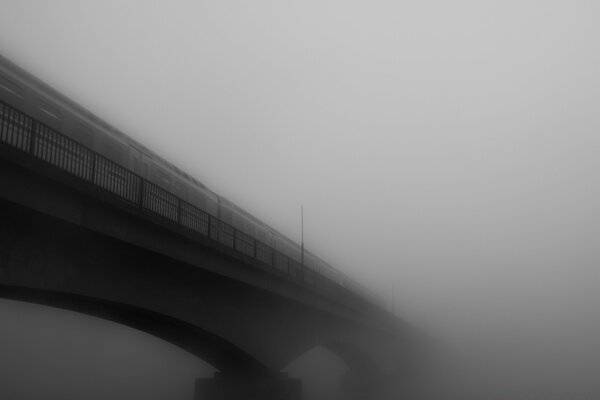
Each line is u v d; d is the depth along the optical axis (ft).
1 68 66.59
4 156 46.62
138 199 66.54
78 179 54.13
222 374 118.32
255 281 94.73
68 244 58.70
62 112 74.54
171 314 78.79
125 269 68.23
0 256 50.70
